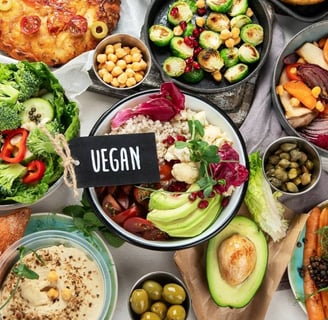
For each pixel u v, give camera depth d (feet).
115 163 1.90
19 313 2.08
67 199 2.28
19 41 2.27
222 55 2.35
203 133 1.92
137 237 1.98
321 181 2.29
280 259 2.20
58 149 1.85
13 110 2.02
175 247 1.97
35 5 2.28
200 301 2.18
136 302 2.10
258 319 2.18
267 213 2.19
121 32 2.39
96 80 2.32
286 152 2.23
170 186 1.99
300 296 2.26
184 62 2.31
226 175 1.94
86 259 2.14
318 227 2.26
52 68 2.33
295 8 2.39
